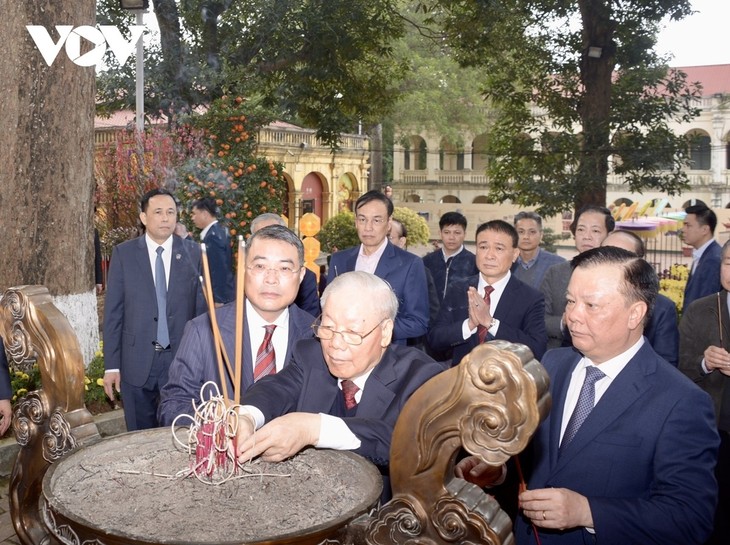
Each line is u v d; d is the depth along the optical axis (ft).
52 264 18.21
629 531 6.57
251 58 45.78
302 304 14.06
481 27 49.60
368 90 54.08
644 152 46.29
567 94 49.14
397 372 7.32
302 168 95.96
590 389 7.36
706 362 11.61
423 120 105.29
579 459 7.12
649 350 7.34
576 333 7.18
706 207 18.74
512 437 4.01
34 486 6.47
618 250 7.16
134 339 14.57
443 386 4.24
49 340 6.31
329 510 4.94
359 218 14.84
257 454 5.51
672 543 6.58
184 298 14.89
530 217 18.62
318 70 47.24
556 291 16.17
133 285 14.61
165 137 33.68
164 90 42.11
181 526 4.66
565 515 6.62
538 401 4.00
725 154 131.64
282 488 5.31
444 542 4.34
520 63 49.37
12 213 17.80
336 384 7.52
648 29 46.85
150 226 14.79
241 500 5.09
